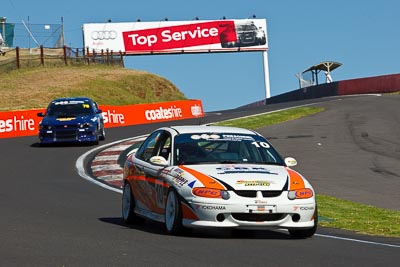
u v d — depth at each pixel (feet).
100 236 88.89
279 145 263.70
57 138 259.60
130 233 92.53
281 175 90.84
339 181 185.98
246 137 101.14
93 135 262.88
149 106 389.39
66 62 609.83
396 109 389.19
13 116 315.99
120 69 647.15
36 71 572.92
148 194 99.14
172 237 88.69
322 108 413.80
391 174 199.00
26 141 284.20
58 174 189.98
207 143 98.37
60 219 109.09
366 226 112.27
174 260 71.05
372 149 251.60
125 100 547.49
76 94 510.58
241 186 87.04
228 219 86.12
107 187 163.84
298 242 87.61
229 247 80.74
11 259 71.15
